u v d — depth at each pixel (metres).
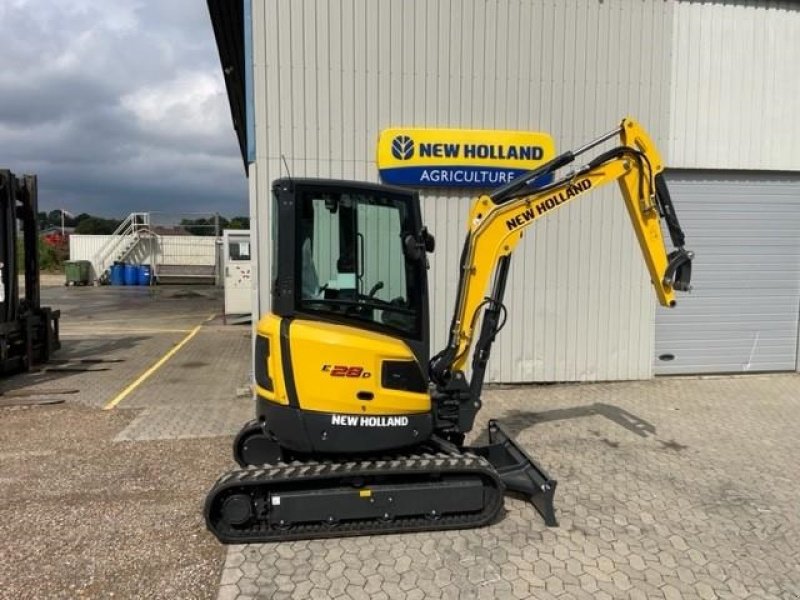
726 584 3.62
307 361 4.09
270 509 4.06
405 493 4.17
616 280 8.59
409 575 3.68
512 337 8.45
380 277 4.40
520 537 4.17
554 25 8.12
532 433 6.47
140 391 8.09
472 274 4.90
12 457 5.59
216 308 18.84
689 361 9.18
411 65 7.89
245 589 3.51
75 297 22.47
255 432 5.20
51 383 8.55
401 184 7.92
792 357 9.45
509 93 8.11
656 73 8.47
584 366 8.65
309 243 4.29
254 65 7.61
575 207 8.40
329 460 4.34
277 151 7.72
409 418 4.26
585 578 3.66
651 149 5.36
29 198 9.83
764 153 8.94
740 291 9.24
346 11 7.71
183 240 29.02
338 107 7.79
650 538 4.18
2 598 3.39
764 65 8.81
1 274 8.93
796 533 4.27
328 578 3.63
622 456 5.79
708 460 5.70
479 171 8.00
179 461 5.50
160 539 4.09
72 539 4.08
